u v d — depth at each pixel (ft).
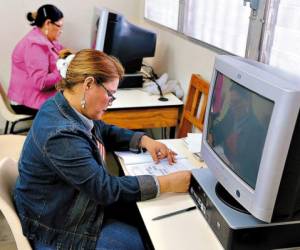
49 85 8.71
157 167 5.04
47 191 4.27
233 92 3.82
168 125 8.04
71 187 4.26
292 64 5.01
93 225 4.42
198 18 7.52
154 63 10.24
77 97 4.28
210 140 4.40
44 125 4.15
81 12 10.74
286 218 3.56
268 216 3.37
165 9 9.27
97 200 4.14
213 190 4.07
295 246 3.70
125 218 4.93
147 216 4.07
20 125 10.70
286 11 5.04
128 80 8.52
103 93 4.26
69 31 10.81
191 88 7.59
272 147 3.12
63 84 4.37
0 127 10.88
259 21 5.49
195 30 7.70
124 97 8.05
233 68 3.74
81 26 10.87
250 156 3.51
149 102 7.82
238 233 3.49
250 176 3.52
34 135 4.21
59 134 4.01
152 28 10.30
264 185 3.26
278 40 5.26
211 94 4.32
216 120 4.24
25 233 4.34
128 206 4.95
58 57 8.60
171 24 8.95
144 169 4.97
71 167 4.00
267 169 3.20
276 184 3.23
